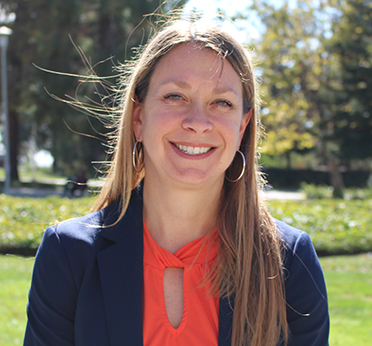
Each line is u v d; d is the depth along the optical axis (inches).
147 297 64.7
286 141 931.3
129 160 70.9
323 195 942.4
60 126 1018.7
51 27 982.4
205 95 63.6
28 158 2738.7
